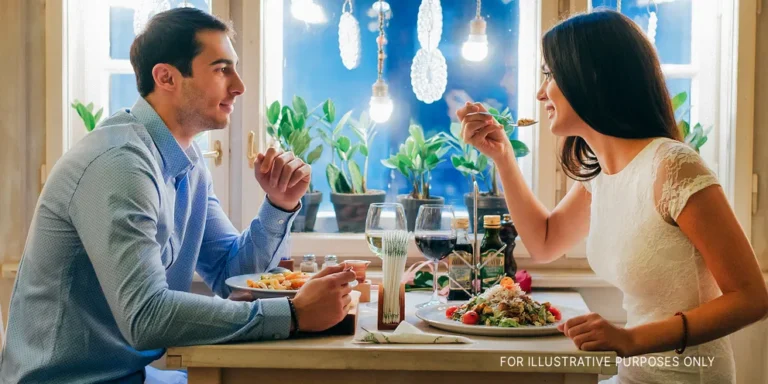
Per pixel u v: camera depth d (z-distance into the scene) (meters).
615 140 1.47
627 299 1.49
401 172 2.35
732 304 1.27
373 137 2.43
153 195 1.33
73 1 2.26
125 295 1.23
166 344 1.24
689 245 1.35
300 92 2.42
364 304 1.69
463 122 1.78
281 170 1.75
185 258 1.69
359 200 2.31
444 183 2.42
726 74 2.23
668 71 2.33
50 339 1.35
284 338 1.30
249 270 1.79
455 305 1.58
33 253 1.36
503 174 1.79
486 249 1.85
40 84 2.21
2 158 2.21
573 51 1.43
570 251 2.26
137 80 1.54
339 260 2.27
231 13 2.24
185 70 1.49
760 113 2.18
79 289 1.37
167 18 1.50
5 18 2.19
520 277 2.00
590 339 1.24
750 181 2.17
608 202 1.49
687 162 1.33
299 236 2.28
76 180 1.31
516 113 2.39
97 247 1.26
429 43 2.24
